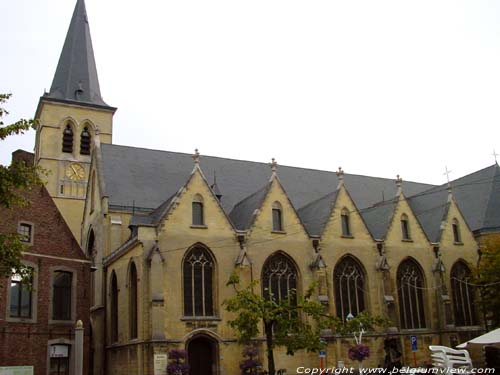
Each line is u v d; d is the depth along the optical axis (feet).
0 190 93.04
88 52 299.58
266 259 179.42
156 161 224.53
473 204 244.22
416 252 208.95
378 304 195.21
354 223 199.21
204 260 171.94
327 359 177.58
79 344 140.87
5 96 96.84
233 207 214.48
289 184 240.12
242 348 168.14
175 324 160.86
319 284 182.60
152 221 184.03
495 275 199.82
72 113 275.39
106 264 192.65
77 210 262.88
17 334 143.13
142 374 156.56
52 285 154.92
